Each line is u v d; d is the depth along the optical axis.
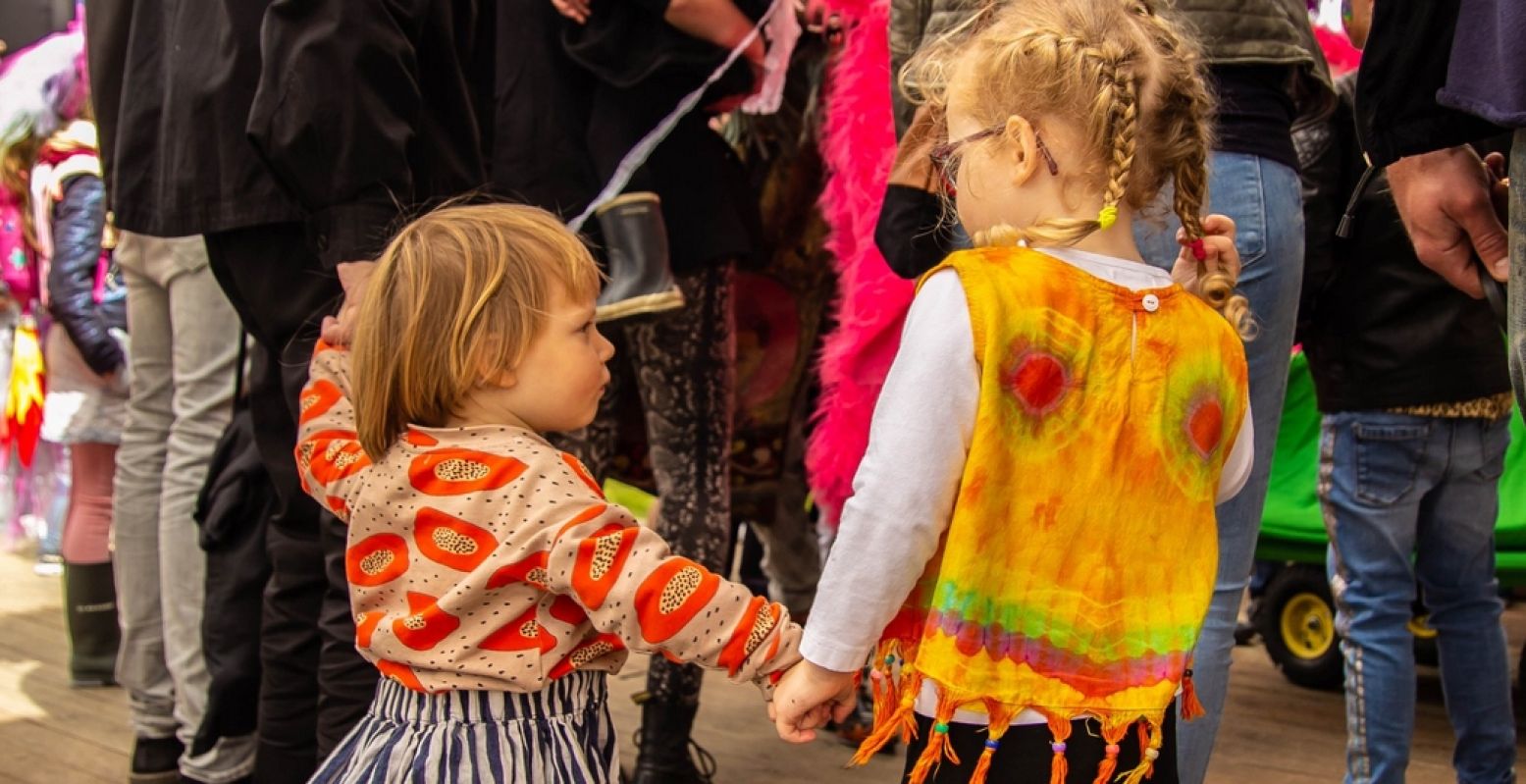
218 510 2.66
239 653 2.69
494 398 1.63
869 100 2.64
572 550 1.48
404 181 2.11
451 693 1.54
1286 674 3.83
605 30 2.52
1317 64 2.06
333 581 2.30
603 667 1.61
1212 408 1.51
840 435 2.73
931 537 1.41
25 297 5.32
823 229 3.15
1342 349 2.50
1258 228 1.97
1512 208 1.61
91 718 3.62
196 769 2.80
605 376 1.68
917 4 2.14
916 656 1.45
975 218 1.55
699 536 2.74
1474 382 2.43
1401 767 2.45
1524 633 4.24
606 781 1.60
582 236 2.52
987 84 1.51
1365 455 2.48
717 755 3.24
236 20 2.24
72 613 3.92
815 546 3.32
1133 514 1.45
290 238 2.28
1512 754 2.56
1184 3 1.93
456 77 2.33
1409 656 2.45
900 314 2.62
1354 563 2.49
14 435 5.47
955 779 1.45
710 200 2.67
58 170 3.92
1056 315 1.42
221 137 2.24
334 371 1.90
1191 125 1.53
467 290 1.58
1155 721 1.43
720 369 2.78
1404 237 2.41
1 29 5.77
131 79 2.44
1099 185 1.47
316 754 2.48
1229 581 2.01
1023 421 1.40
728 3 2.55
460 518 1.54
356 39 2.06
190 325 2.88
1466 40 1.62
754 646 1.48
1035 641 1.42
